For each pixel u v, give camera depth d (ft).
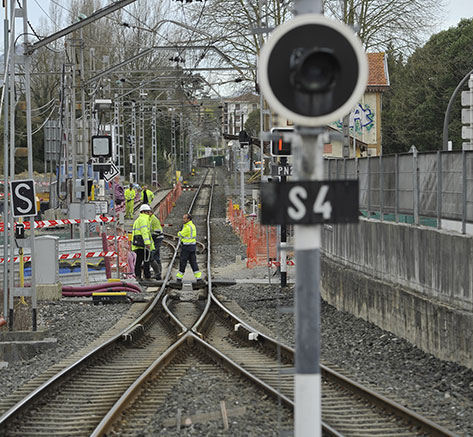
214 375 133.28
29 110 182.19
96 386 127.75
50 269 233.55
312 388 54.54
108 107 354.74
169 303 242.58
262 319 205.87
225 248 396.57
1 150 545.85
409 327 156.97
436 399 112.68
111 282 254.27
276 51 52.75
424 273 154.61
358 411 105.91
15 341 168.04
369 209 200.23
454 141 632.79
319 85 51.70
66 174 382.01
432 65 642.22
